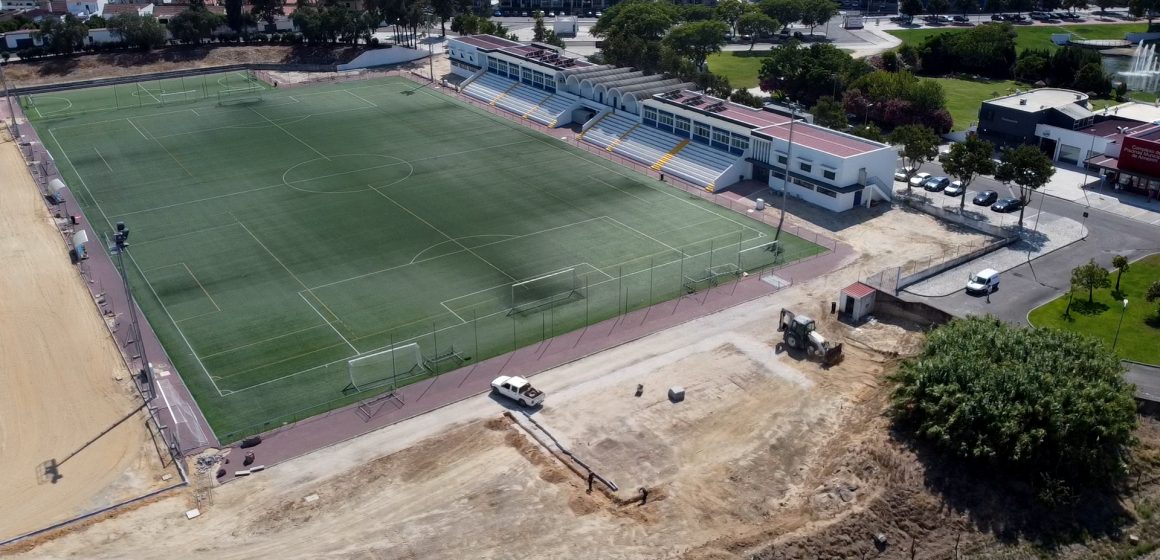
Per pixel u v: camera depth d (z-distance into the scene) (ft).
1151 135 399.03
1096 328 278.05
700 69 609.83
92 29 638.53
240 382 247.50
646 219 364.79
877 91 519.60
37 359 258.16
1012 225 361.10
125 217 361.71
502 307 290.56
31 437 224.33
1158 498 209.05
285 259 324.39
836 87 544.62
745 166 409.90
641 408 237.66
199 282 306.35
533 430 228.43
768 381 250.16
